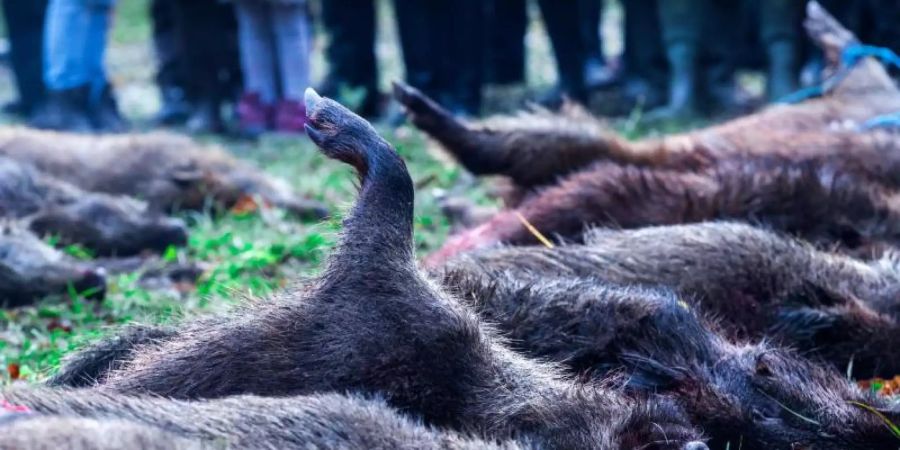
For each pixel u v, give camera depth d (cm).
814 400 272
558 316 284
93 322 346
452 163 398
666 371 276
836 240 337
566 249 316
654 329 282
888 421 268
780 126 403
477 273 290
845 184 343
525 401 255
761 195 340
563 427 251
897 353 297
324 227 277
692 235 315
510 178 391
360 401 235
